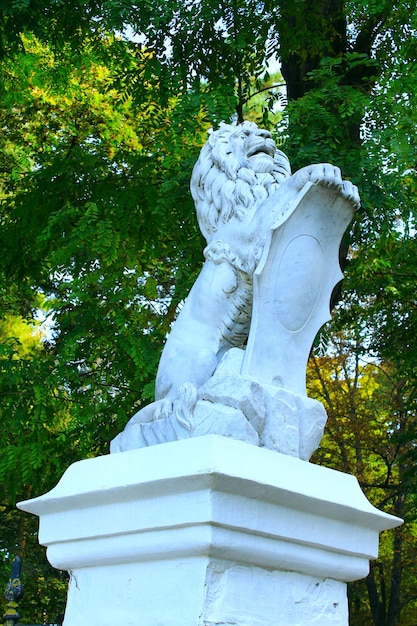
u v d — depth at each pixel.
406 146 7.91
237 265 3.86
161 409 3.69
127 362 9.25
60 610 15.17
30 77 11.93
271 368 3.65
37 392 8.99
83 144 12.23
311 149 7.91
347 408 17.23
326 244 3.79
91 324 9.37
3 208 10.62
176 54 9.04
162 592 3.11
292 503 3.21
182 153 8.52
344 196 3.68
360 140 8.96
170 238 9.32
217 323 3.88
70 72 11.78
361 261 10.56
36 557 15.30
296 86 9.48
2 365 9.26
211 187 4.12
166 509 3.10
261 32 9.02
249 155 4.12
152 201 8.78
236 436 3.37
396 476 17.48
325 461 17.48
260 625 3.11
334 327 13.28
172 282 10.73
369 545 3.61
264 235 3.74
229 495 3.02
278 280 3.67
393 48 9.70
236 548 3.04
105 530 3.33
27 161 12.52
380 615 17.81
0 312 12.35
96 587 3.41
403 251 10.76
